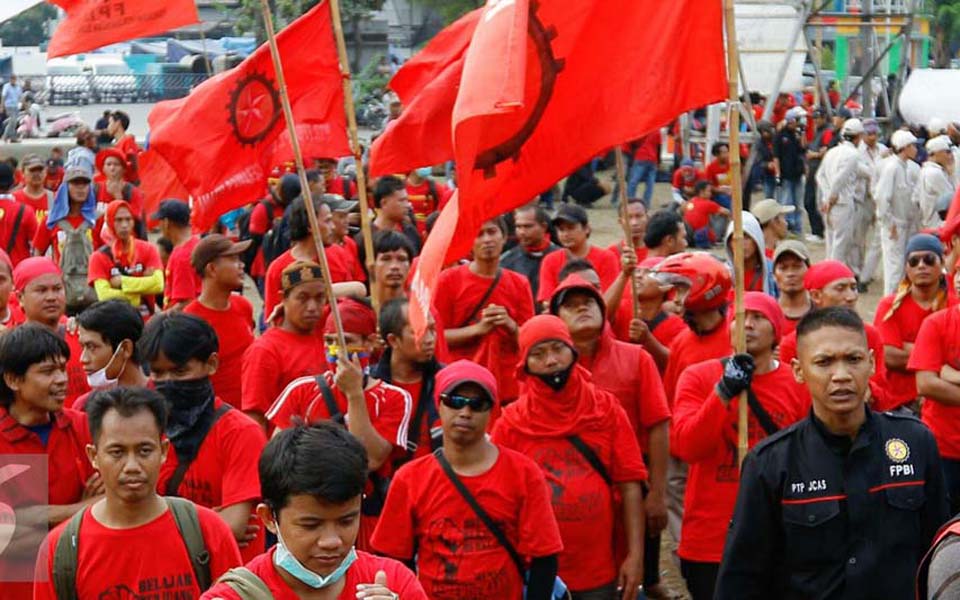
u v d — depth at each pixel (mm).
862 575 6613
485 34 7457
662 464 10008
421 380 9391
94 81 46750
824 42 53125
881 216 24094
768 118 32750
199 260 12023
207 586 6621
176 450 7910
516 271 14094
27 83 45781
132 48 53781
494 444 8070
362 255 14625
